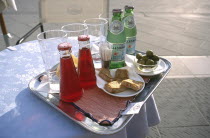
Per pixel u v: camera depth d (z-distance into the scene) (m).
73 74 0.70
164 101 1.89
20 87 0.83
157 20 3.83
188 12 4.25
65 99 0.72
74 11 1.81
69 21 1.83
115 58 0.94
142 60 0.94
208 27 3.53
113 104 0.72
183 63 2.49
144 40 3.07
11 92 0.80
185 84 2.12
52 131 0.62
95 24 1.19
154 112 1.11
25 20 3.62
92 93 0.78
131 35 1.05
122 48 0.93
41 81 0.85
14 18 3.71
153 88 0.83
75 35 1.26
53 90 0.79
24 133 0.62
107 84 0.79
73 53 1.05
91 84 0.81
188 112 1.76
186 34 3.28
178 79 2.20
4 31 2.25
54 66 0.93
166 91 2.02
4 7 2.04
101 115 0.67
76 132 0.61
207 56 2.65
